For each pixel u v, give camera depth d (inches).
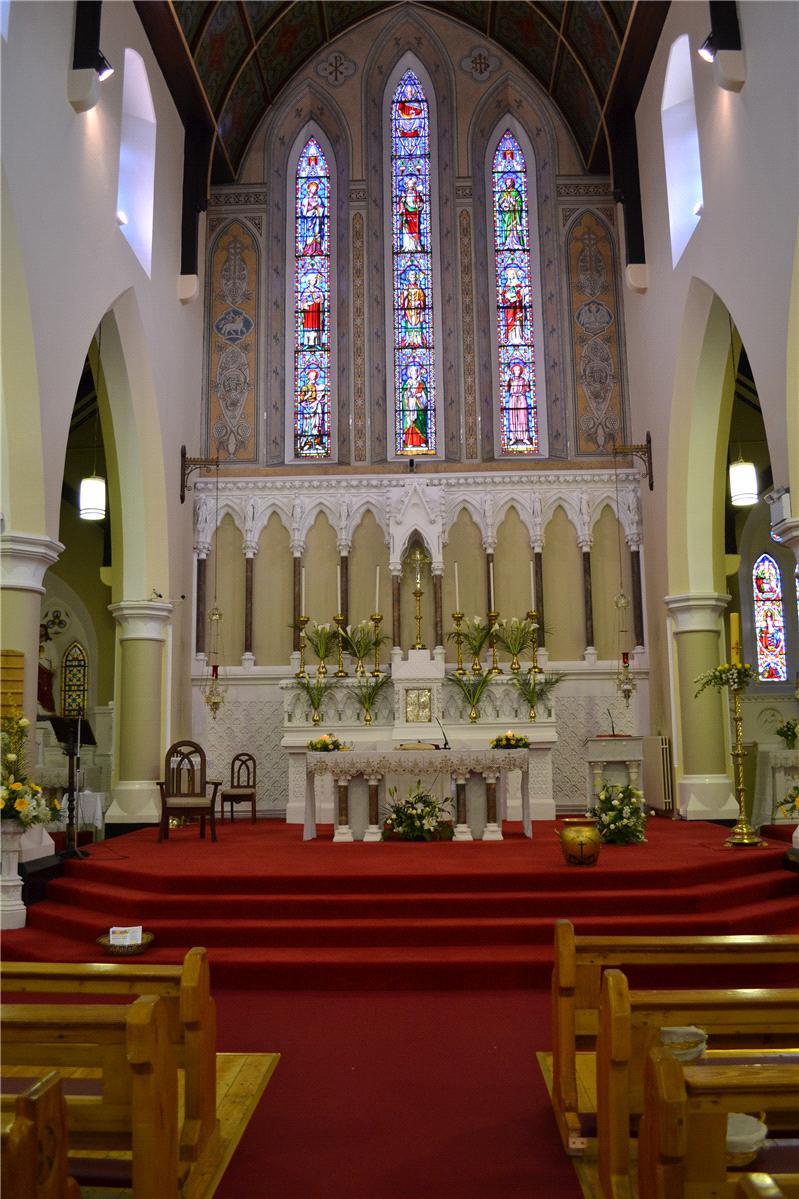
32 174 389.1
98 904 355.9
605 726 639.8
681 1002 154.2
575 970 189.3
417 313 709.3
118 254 497.0
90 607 781.3
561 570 661.9
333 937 320.8
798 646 719.1
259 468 681.0
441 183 717.9
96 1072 194.7
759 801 559.8
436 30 730.2
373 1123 189.5
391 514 651.5
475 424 684.1
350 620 656.4
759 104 425.4
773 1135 146.9
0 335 206.7
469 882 348.2
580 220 709.9
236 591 663.1
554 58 685.9
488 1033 249.3
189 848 444.8
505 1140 181.0
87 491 534.3
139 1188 134.1
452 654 643.5
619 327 694.5
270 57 690.2
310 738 586.6
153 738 562.6
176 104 620.1
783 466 407.8
